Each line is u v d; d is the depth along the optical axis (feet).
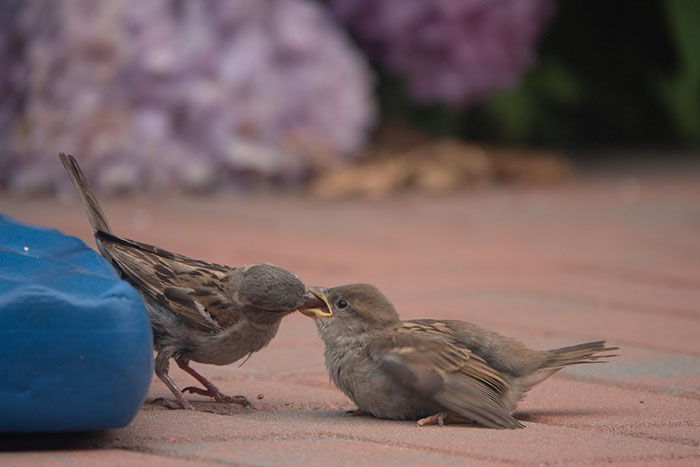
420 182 48.93
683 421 16.11
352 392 16.74
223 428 14.75
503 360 16.85
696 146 65.46
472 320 24.39
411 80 51.98
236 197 45.03
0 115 43.68
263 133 46.09
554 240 36.04
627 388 18.81
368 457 13.25
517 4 50.60
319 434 14.83
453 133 56.65
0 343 12.28
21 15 43.09
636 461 13.50
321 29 48.01
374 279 28.99
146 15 43.98
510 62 51.60
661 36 61.26
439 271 30.55
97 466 12.37
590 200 45.96
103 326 12.53
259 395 18.10
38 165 43.19
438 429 15.60
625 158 60.59
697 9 55.21
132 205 40.88
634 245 35.29
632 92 62.95
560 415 16.58
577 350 17.15
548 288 28.60
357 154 51.13
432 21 50.47
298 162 47.06
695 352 21.63
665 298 27.50
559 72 57.93
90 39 42.80
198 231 34.86
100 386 12.55
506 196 47.14
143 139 43.86
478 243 35.22
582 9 61.16
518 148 58.80
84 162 43.47
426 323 17.54
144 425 14.79
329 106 47.78
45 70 42.63
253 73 45.60
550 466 13.08
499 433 15.17
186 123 45.29
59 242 16.67
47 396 12.43
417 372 16.01
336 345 16.98
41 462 12.48
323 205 43.47
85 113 42.93
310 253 31.86
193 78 45.01
